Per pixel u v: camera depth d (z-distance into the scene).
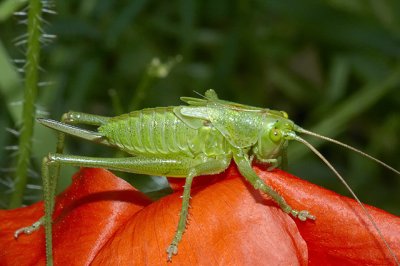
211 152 0.17
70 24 0.23
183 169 0.17
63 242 0.16
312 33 0.24
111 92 0.20
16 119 0.20
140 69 0.24
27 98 0.18
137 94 0.20
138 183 0.21
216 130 0.17
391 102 0.24
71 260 0.16
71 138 0.23
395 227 0.16
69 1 0.23
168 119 0.17
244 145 0.17
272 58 0.25
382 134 0.24
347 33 0.23
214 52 0.25
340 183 0.23
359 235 0.16
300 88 0.25
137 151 0.17
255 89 0.25
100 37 0.23
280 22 0.25
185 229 0.16
